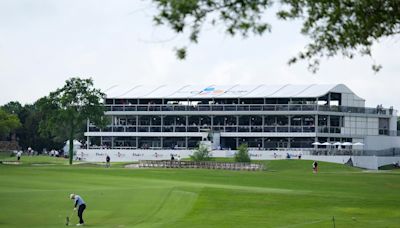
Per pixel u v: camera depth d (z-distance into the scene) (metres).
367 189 81.38
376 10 26.50
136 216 52.12
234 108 173.00
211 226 47.28
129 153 171.00
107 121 145.12
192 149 169.50
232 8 23.12
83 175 94.88
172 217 51.84
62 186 75.19
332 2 26.23
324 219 50.47
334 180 93.62
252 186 82.88
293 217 52.25
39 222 49.28
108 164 126.50
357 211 55.75
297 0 26.12
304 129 169.12
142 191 66.00
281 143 172.38
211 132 169.88
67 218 48.72
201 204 57.56
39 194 63.84
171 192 65.06
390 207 58.34
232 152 160.50
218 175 100.50
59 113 139.25
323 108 168.38
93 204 57.94
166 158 168.12
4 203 58.00
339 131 172.25
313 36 27.31
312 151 158.12
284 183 88.19
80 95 140.88
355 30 26.66
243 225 47.91
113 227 46.78
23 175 91.38
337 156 153.62
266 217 52.09
